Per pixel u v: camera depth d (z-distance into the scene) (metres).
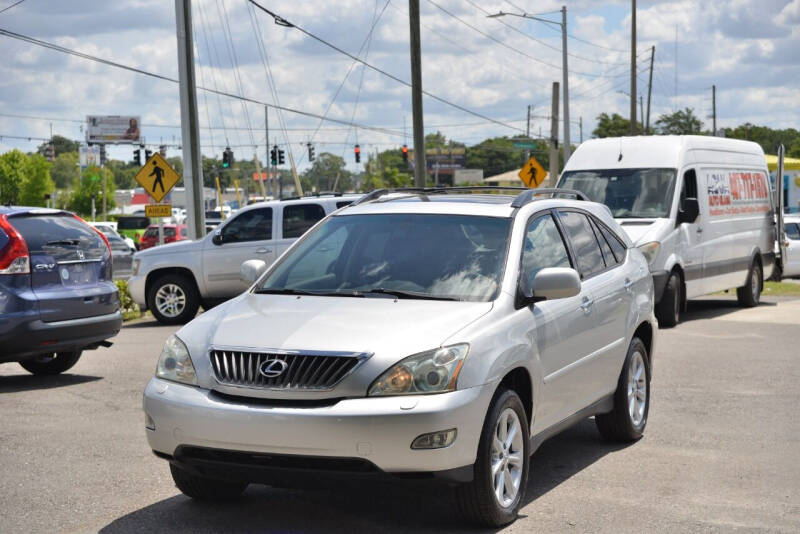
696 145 17.78
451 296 6.11
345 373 5.34
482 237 6.55
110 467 7.27
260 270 6.96
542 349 6.29
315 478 5.33
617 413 7.85
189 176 23.95
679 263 16.53
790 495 6.48
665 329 15.98
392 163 179.12
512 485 5.90
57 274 10.66
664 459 7.49
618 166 17.39
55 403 9.77
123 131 132.38
